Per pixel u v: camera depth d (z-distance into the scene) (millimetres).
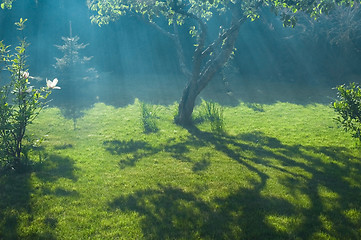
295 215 6516
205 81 14125
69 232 5867
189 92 14297
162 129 13773
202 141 12055
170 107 17734
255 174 8797
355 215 6523
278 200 7203
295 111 17594
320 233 5844
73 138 12172
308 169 9258
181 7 12695
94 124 14281
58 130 13219
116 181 8211
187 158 10117
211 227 6066
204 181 8289
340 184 8227
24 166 8727
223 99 20188
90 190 7637
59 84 20375
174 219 6328
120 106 17734
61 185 7875
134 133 13023
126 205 6914
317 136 12961
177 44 15203
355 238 5719
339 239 5676
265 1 12469
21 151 8844
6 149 8453
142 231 5914
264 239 5695
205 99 20000
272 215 6512
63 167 9133
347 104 10398
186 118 14555
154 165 9438
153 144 11570
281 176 8664
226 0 13188
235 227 6051
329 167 9430
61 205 6875
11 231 5836
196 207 6836
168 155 10398
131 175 8648
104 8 15367
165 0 12461
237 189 7781
